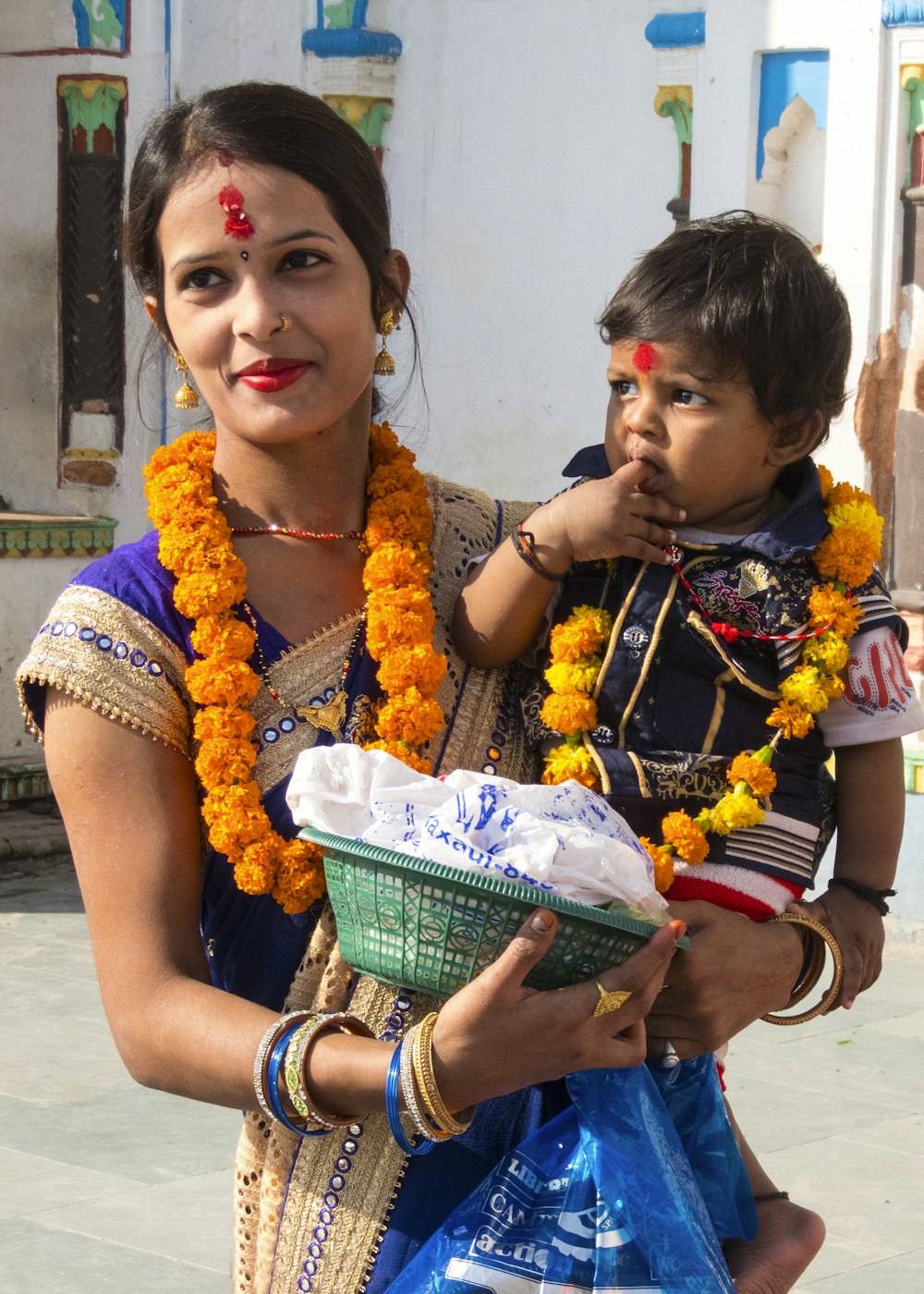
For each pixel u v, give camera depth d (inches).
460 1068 57.0
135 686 65.2
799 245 71.0
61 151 289.6
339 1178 65.6
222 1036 60.1
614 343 71.1
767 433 69.6
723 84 239.0
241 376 67.2
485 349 267.3
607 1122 64.1
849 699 71.0
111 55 284.2
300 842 65.3
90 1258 137.1
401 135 273.4
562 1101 68.2
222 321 66.9
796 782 70.2
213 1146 162.1
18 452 300.8
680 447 68.8
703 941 65.0
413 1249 65.4
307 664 68.6
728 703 69.5
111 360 291.1
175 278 67.8
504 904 58.3
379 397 79.2
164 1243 140.3
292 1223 65.7
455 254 269.6
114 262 289.1
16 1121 166.2
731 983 65.4
